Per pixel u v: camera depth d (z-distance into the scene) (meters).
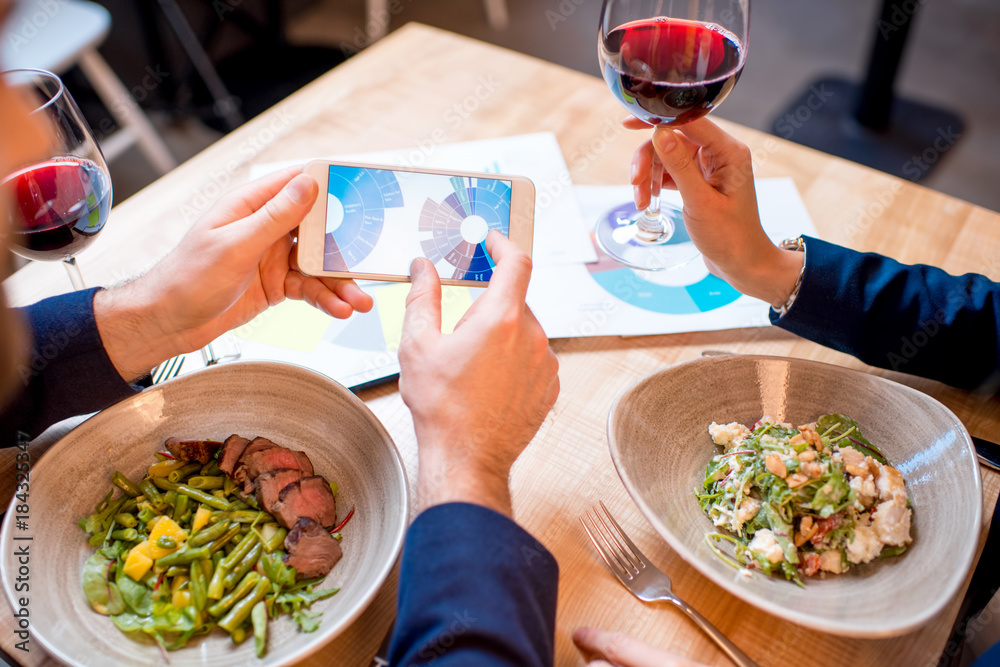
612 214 1.05
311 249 0.79
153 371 0.84
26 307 0.73
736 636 0.63
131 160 2.33
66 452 0.66
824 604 0.59
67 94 0.76
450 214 0.81
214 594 0.60
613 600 0.65
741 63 0.77
